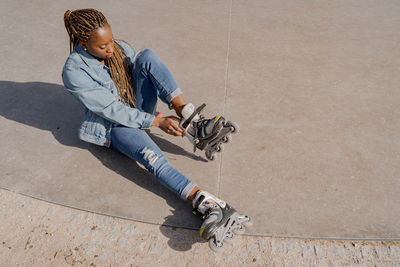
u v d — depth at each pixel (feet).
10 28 13.93
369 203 7.52
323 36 13.61
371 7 15.69
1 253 6.64
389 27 14.07
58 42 13.16
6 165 8.37
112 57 7.50
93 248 6.75
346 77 11.39
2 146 8.86
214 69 11.77
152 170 7.22
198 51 12.68
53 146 8.89
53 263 6.49
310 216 7.27
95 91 7.19
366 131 9.35
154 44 13.02
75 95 7.27
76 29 6.63
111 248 6.75
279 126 9.55
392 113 9.92
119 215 7.30
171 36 13.53
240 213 7.32
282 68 11.86
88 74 7.23
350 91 10.79
